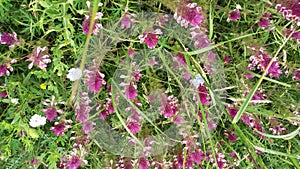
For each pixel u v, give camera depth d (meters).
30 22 0.60
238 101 0.67
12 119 0.65
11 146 0.64
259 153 0.75
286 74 0.70
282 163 0.77
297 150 0.76
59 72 0.59
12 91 0.60
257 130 0.66
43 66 0.58
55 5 0.54
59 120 0.63
